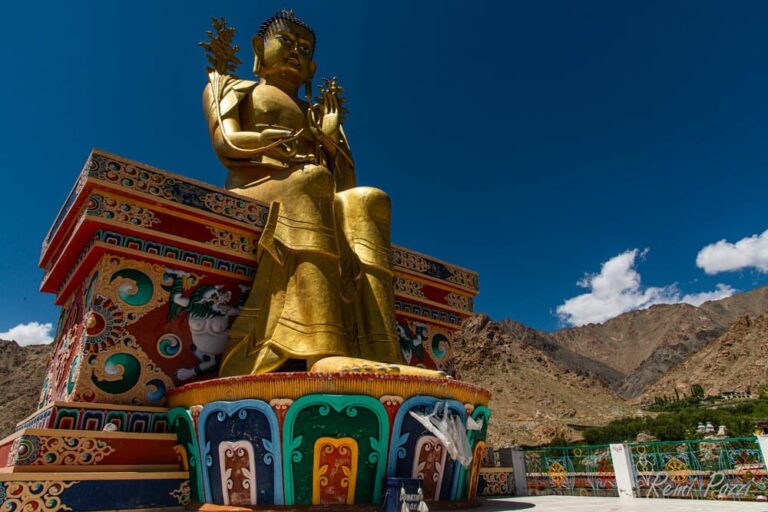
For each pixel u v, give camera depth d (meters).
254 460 8.05
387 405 8.32
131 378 10.03
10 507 7.58
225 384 8.48
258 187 12.52
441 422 8.57
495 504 10.34
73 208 11.04
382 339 11.18
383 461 8.23
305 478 7.93
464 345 136.25
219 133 13.23
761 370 145.75
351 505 7.94
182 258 11.10
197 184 11.44
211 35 14.49
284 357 9.96
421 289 15.49
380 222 12.41
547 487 14.24
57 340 13.44
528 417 100.88
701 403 127.44
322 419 8.05
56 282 13.23
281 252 11.15
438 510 8.61
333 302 10.57
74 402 9.09
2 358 84.19
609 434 64.94
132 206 10.64
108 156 10.51
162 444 9.45
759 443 10.93
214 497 8.39
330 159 14.77
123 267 10.52
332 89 15.27
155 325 10.58
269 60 15.20
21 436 8.30
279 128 13.43
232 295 11.66
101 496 8.29
